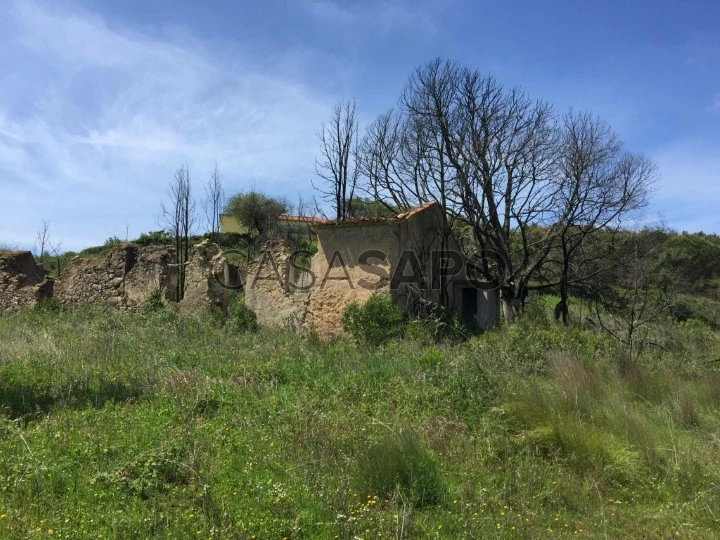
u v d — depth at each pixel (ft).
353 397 28.19
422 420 24.93
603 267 83.41
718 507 18.74
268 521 15.30
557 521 17.40
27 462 17.65
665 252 104.42
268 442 21.40
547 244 76.95
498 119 75.31
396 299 53.06
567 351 37.78
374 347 41.68
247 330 53.11
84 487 16.76
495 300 74.38
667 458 22.26
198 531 14.48
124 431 21.47
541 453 22.02
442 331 49.73
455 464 20.80
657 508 18.98
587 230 77.36
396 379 30.48
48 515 14.89
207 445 20.43
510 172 75.51
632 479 20.71
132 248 72.13
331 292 54.85
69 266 76.33
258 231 127.34
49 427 21.26
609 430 24.18
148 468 17.76
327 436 21.93
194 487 17.21
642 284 59.98
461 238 79.97
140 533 14.16
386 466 18.49
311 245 94.53
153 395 26.76
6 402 24.11
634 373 33.35
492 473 20.49
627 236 91.30
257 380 30.32
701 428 27.04
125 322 52.80
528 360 36.47
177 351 36.88
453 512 17.29
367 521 15.80
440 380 29.71
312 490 17.58
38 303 69.72
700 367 40.81
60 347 36.40
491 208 75.31
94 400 25.68
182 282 69.31
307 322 55.62
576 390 27.20
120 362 32.94
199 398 25.71
